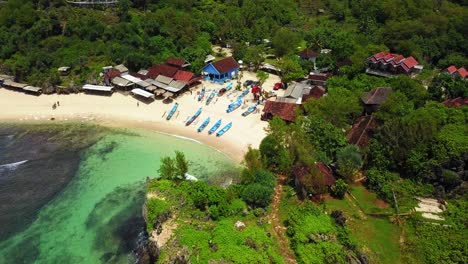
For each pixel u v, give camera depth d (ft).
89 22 417.49
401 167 217.56
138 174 241.76
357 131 246.27
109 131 291.79
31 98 339.16
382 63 353.31
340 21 517.14
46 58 376.07
